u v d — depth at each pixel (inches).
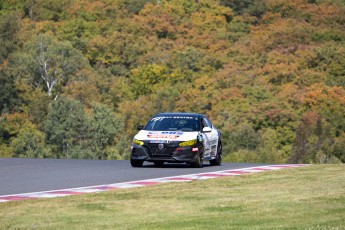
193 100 6732.3
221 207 898.7
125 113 6496.1
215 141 1633.9
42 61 7170.3
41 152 5787.4
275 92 6924.2
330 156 5413.4
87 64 7554.1
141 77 7613.2
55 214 850.8
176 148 1502.2
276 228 754.8
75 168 1501.0
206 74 7854.3
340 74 7824.8
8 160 1739.7
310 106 6658.5
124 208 894.4
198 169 1492.4
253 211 866.8
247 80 7244.1
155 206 909.8
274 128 6304.1
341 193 1013.8
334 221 794.2
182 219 815.7
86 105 6850.4
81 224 786.8
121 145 5743.1
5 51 7716.5
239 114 6397.6
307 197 976.9
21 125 6368.1
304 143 5521.7
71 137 5826.8
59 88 7140.8
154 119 1587.1
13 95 6678.2
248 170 1453.0
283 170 1360.7
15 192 1080.2
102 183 1205.7
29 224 787.4
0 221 805.2
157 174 1366.9
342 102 6683.1
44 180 1254.9
